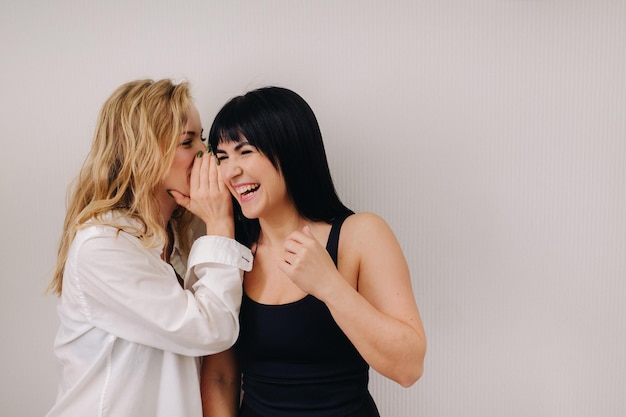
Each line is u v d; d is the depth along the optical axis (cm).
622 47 121
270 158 93
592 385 130
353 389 100
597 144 124
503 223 126
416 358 87
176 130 99
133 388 94
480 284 128
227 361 112
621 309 127
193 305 92
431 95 124
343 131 126
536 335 129
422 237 127
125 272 92
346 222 99
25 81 130
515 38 122
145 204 99
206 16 126
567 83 122
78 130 130
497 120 124
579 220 126
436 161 125
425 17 122
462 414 132
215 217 101
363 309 85
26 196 133
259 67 126
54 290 111
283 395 99
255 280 104
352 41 124
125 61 128
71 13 128
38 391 137
